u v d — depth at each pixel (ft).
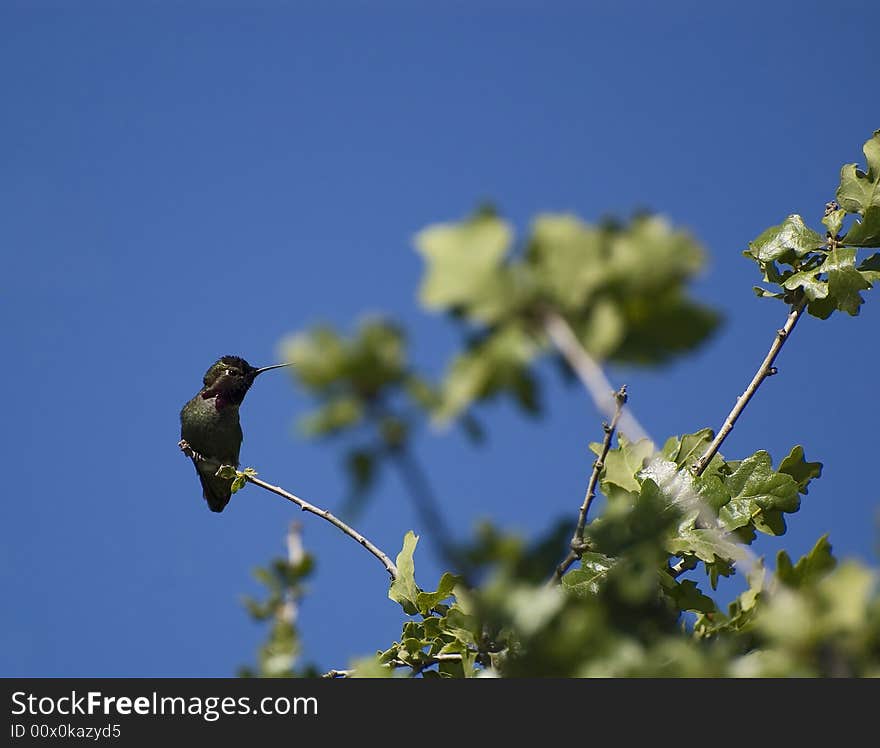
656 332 8.82
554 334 8.68
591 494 18.85
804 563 12.36
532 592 11.02
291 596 17.12
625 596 15.24
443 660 21.12
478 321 8.79
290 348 8.68
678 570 22.82
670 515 19.08
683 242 8.86
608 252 8.90
